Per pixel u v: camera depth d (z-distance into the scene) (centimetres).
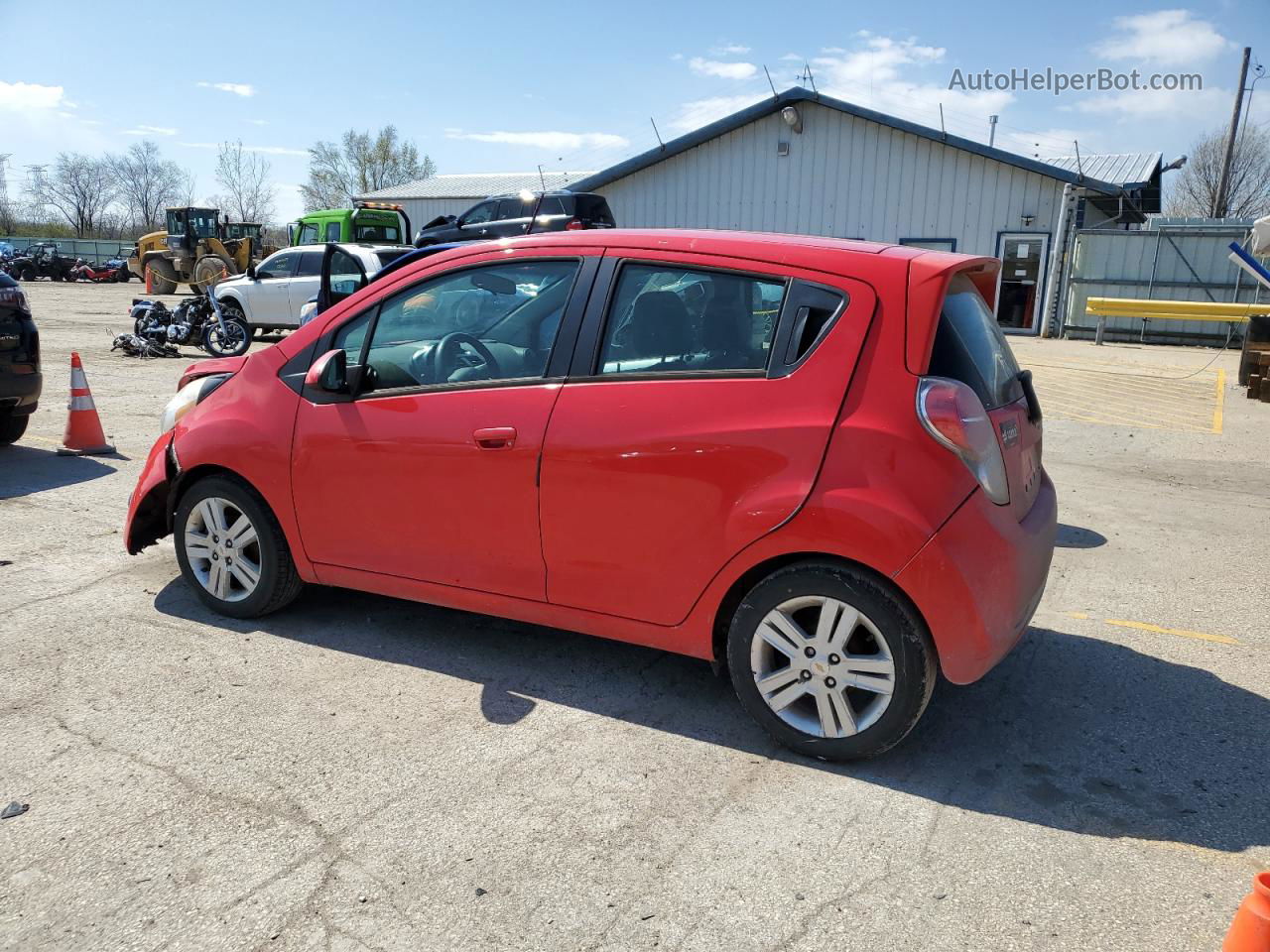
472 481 344
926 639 289
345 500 374
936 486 281
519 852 261
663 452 310
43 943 223
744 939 229
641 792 292
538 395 334
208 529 414
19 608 428
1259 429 947
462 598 363
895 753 319
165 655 381
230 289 1658
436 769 302
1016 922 237
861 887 249
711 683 369
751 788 295
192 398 452
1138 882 253
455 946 225
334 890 244
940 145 2066
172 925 230
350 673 369
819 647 302
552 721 336
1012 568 293
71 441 734
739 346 310
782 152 2195
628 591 328
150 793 285
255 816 275
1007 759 316
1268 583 498
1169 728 340
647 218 2355
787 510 292
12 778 291
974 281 350
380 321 375
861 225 2172
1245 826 280
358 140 6556
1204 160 4450
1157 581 500
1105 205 2225
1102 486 715
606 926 233
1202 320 1806
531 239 353
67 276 4100
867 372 290
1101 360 1554
